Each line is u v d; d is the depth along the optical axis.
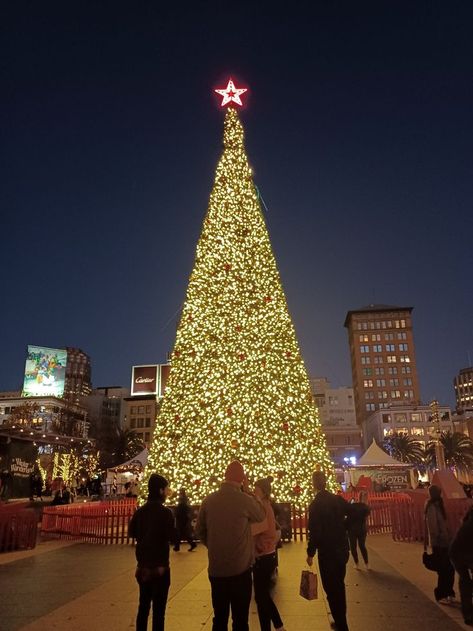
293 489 17.39
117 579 10.55
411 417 107.31
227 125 23.36
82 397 147.25
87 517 17.34
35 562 12.90
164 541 6.12
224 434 18.22
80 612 7.88
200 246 21.14
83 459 62.41
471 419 102.00
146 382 106.56
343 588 6.56
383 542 15.97
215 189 22.08
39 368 122.88
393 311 151.25
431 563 8.45
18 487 28.00
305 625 7.12
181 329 20.12
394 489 38.66
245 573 5.43
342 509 6.93
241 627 5.28
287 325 20.05
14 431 28.75
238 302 19.94
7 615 7.73
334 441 117.81
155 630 5.90
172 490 17.88
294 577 10.48
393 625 7.07
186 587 9.66
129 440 89.19
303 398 19.20
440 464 39.12
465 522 7.34
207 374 19.05
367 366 147.88
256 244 21.03
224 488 5.76
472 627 6.97
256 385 18.80
